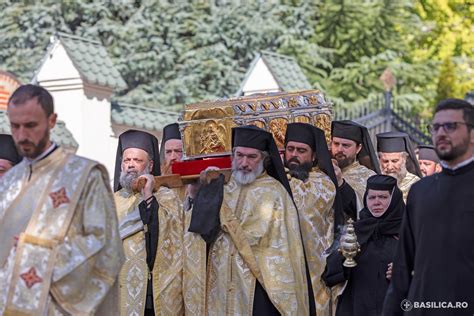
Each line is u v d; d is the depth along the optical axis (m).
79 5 38.22
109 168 24.98
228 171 11.95
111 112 25.22
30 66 37.16
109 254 8.99
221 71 38.12
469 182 8.74
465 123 8.74
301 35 39.84
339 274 11.44
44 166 8.98
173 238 12.25
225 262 11.70
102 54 25.20
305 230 12.38
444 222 8.73
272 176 11.94
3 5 38.88
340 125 13.91
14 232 8.90
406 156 14.65
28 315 8.72
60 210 8.84
